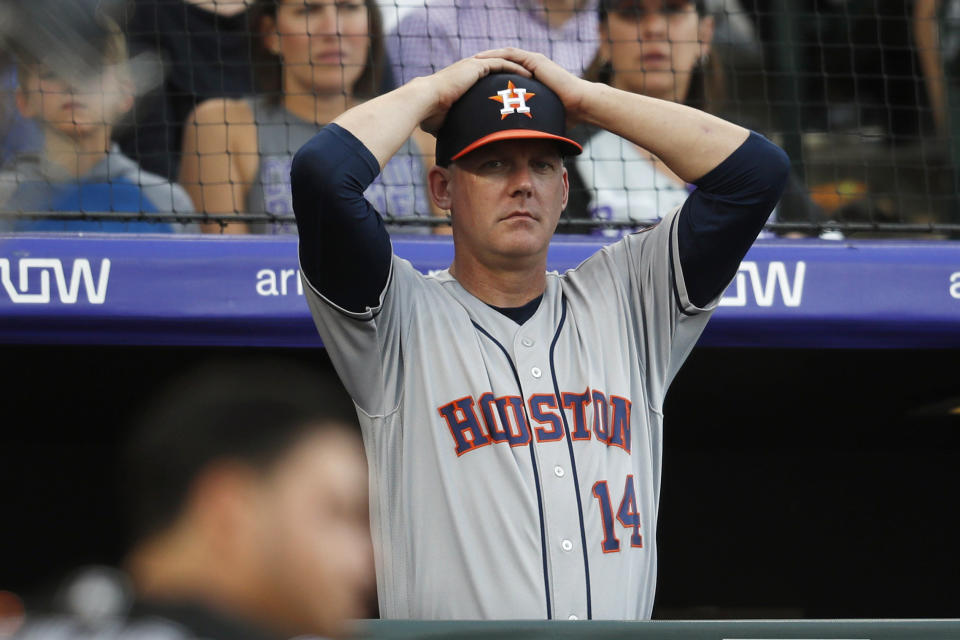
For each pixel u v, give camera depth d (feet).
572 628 30.25
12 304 52.13
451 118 37.83
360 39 63.93
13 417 65.82
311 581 18.39
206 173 62.08
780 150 37.47
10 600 32.32
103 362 60.54
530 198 36.99
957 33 71.92
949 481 75.15
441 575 34.09
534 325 37.09
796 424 72.13
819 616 73.67
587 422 35.65
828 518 74.33
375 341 36.01
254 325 53.47
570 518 34.32
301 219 34.73
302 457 18.60
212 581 18.29
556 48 67.00
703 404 69.10
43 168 51.80
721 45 72.02
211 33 62.54
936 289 56.29
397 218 56.24
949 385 66.74
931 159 72.08
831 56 74.08
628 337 37.58
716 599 73.20
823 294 55.72
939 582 74.38
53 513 67.77
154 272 53.06
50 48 32.65
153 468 18.63
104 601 19.70
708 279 37.70
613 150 63.67
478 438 34.96
